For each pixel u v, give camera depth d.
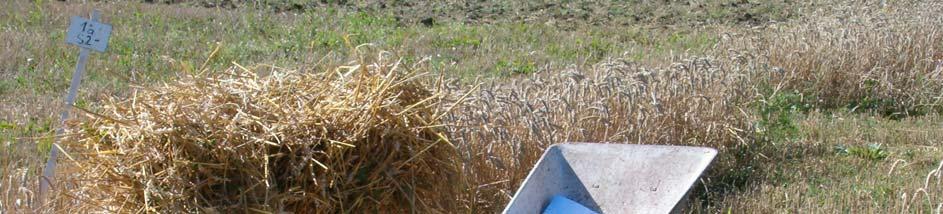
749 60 10.69
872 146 9.12
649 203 4.27
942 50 11.98
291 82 5.17
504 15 17.56
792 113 10.50
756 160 8.59
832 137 9.67
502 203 6.69
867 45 11.52
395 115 5.03
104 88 10.45
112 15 15.44
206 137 4.81
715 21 17.53
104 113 5.13
